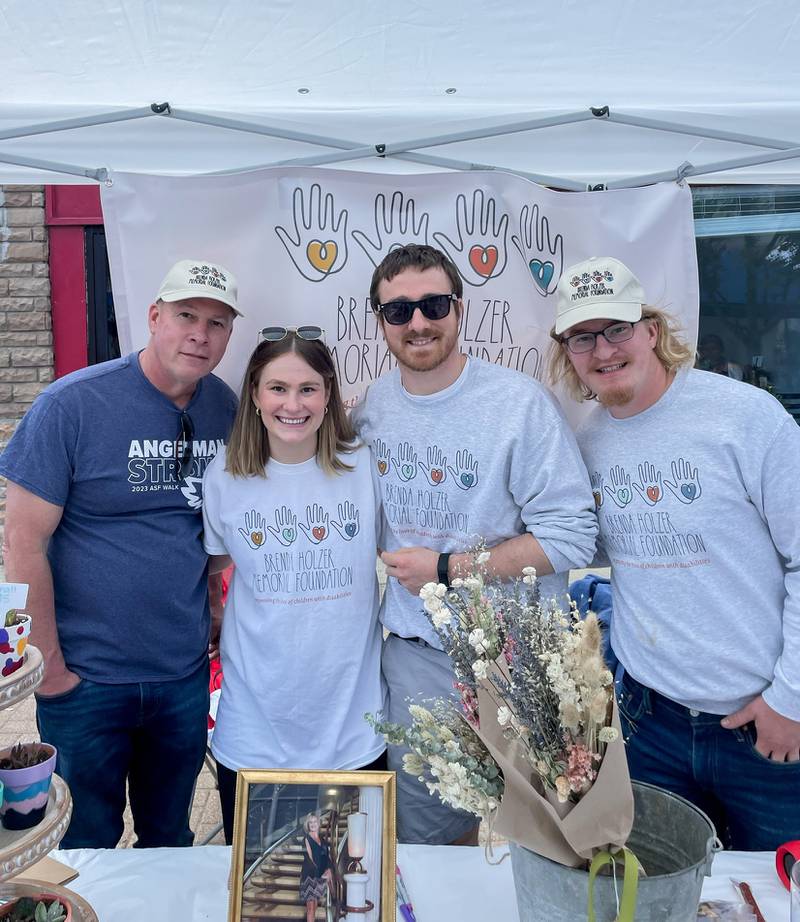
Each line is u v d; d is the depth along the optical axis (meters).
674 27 1.88
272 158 2.45
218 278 2.08
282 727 2.01
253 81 2.14
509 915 1.35
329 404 2.08
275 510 2.05
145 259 2.41
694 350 2.40
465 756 1.12
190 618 2.22
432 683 2.05
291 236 2.45
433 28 1.86
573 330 1.83
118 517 2.15
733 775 1.84
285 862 1.15
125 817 3.15
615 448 1.90
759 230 4.65
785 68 2.09
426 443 2.04
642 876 1.05
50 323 5.47
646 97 2.29
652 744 1.94
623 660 1.94
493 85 2.21
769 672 1.76
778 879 1.40
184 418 2.18
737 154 2.43
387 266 2.00
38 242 5.39
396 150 2.41
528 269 2.50
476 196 2.45
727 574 1.77
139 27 1.83
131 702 2.17
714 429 1.76
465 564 1.89
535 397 1.98
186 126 2.39
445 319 1.96
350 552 2.06
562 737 1.09
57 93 2.21
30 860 1.10
